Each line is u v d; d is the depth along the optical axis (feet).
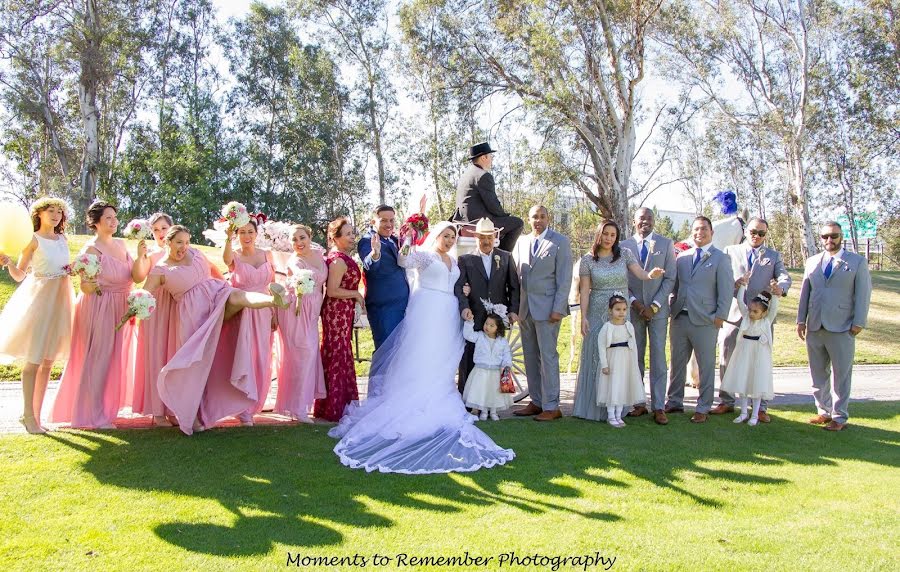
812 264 24.84
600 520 14.96
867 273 23.57
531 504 15.84
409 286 24.47
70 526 13.99
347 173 131.75
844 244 27.20
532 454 19.69
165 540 13.46
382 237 24.40
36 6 99.55
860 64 108.99
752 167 143.54
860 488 17.57
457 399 21.91
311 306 22.57
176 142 119.14
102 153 116.47
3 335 19.52
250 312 21.71
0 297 39.86
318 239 129.59
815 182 134.92
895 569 12.81
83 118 103.45
